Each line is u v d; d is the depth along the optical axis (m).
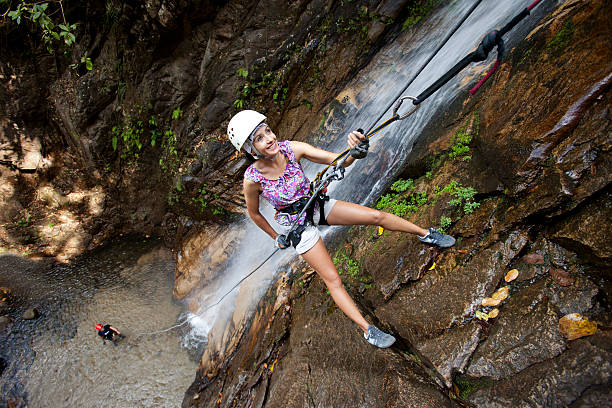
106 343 7.32
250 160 2.53
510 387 2.30
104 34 7.94
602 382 2.02
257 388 3.82
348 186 5.15
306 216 2.60
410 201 3.78
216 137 7.54
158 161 8.77
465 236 3.07
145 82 7.91
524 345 2.37
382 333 2.77
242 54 6.83
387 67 5.65
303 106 6.69
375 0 5.61
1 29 8.69
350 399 2.78
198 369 6.10
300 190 2.56
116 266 9.09
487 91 3.42
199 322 7.28
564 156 2.58
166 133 8.30
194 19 6.95
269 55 6.70
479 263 2.87
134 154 8.95
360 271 3.75
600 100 2.52
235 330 5.48
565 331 2.27
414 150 4.15
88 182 10.12
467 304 2.76
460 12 4.89
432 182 3.62
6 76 9.36
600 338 2.15
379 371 2.78
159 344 7.16
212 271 7.59
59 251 9.52
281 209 2.62
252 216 2.83
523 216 2.75
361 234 4.11
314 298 3.94
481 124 3.22
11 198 10.00
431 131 4.04
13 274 8.98
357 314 2.75
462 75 4.11
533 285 2.57
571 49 2.67
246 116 2.33
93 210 9.95
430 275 3.10
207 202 7.93
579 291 2.36
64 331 7.69
